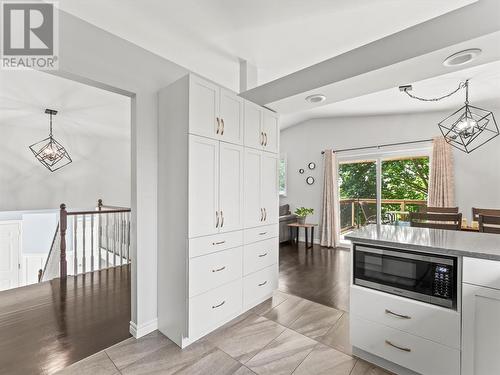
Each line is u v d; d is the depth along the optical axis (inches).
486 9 61.0
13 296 118.6
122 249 171.6
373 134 212.4
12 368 71.4
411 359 65.7
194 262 82.1
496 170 165.2
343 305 111.8
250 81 113.3
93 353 78.5
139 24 81.8
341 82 86.8
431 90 143.3
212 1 73.3
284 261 180.1
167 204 88.6
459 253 58.9
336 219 225.8
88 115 172.1
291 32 89.7
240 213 99.2
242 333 89.9
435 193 179.6
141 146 88.9
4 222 212.7
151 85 93.2
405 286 67.1
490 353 55.4
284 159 265.6
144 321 89.2
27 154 196.5
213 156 88.4
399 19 83.0
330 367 73.0
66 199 213.5
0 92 131.6
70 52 73.3
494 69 116.0
